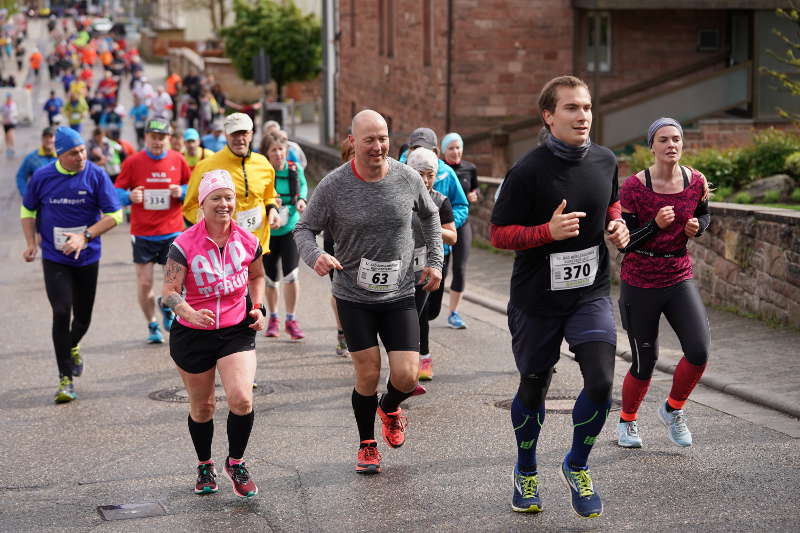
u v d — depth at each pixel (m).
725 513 7.17
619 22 29.86
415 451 8.80
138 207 13.48
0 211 30.11
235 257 7.69
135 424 9.90
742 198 18.52
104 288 18.03
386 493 7.79
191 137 20.45
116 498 7.87
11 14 130.75
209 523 7.29
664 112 28.64
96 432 9.66
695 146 27.67
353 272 7.95
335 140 47.41
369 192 7.85
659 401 10.15
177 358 7.72
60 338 10.82
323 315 15.52
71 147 10.96
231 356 7.68
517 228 6.93
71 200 11.05
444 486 7.91
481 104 29.45
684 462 8.29
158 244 13.57
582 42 29.70
